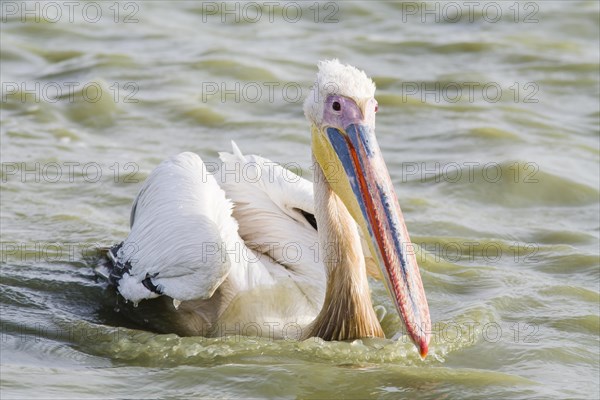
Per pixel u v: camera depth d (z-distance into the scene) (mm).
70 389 9305
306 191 11648
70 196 15055
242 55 21703
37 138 17328
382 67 21562
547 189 15656
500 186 15766
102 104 18828
